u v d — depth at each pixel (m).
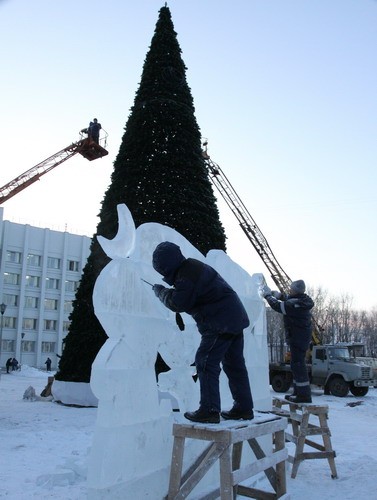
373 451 7.47
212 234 12.66
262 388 5.97
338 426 10.82
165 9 15.24
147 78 14.12
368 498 4.66
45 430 8.03
